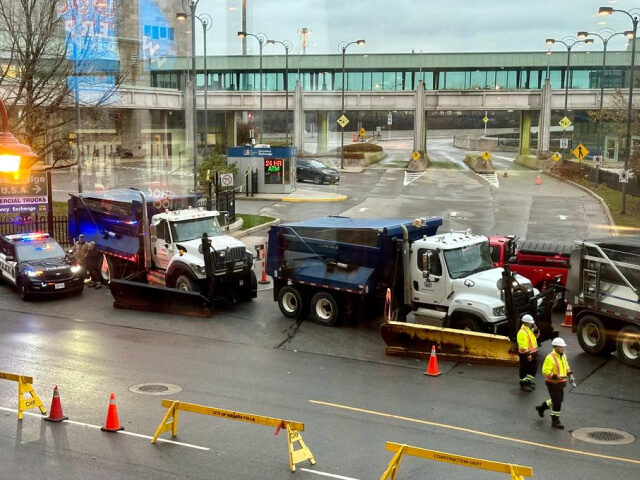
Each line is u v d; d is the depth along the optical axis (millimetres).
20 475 9031
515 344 14023
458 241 16062
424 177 48906
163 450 9938
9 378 11438
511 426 10992
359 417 11328
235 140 43969
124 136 36094
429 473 9180
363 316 16891
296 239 17266
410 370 14031
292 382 13164
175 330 16891
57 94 25688
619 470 9312
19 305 19484
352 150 59188
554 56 52688
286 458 9680
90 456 9680
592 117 42094
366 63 51750
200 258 18766
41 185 26328
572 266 15000
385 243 16062
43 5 24281
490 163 53625
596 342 14664
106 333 16625
